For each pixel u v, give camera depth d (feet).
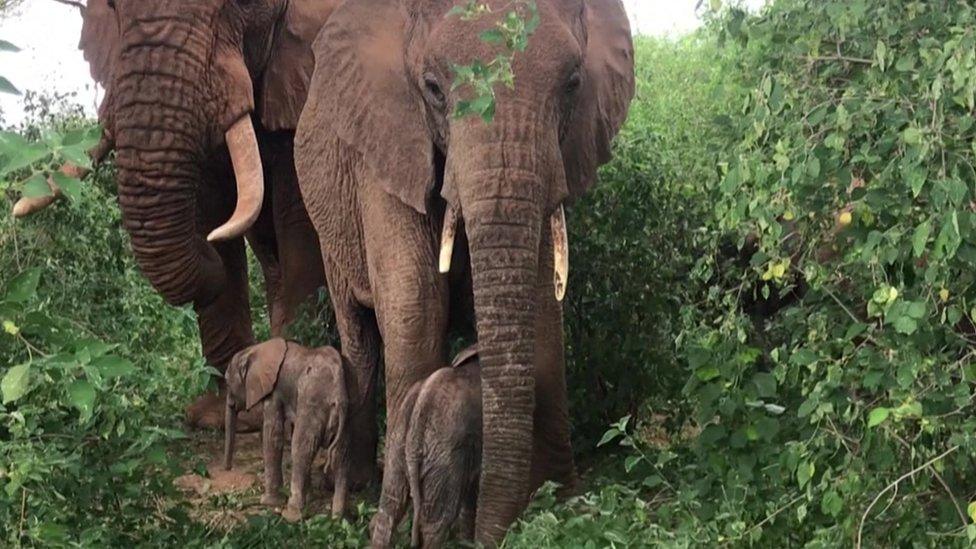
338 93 20.53
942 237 12.89
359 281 22.38
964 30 13.26
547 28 18.61
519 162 17.90
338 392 21.36
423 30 19.71
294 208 27.78
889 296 13.60
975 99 13.05
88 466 17.38
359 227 22.00
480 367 18.20
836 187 15.24
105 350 13.30
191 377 21.97
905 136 13.21
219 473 25.53
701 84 35.27
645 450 22.79
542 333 19.79
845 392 15.08
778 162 14.46
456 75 18.17
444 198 19.36
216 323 28.55
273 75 27.50
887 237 13.94
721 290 17.92
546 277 19.89
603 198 24.73
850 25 14.92
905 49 14.47
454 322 22.22
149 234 25.11
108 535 17.30
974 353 14.01
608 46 21.16
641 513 16.55
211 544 19.08
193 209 25.58
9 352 15.89
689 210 25.00
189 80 25.00
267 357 22.40
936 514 15.21
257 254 29.73
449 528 18.29
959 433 13.76
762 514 16.42
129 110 24.75
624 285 24.48
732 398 16.81
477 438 18.31
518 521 17.42
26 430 15.40
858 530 14.23
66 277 23.25
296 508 21.45
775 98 15.05
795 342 16.40
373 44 20.44
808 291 16.80
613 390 24.56
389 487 18.67
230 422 24.08
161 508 19.86
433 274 20.24
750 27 15.75
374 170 20.04
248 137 25.64
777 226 15.02
